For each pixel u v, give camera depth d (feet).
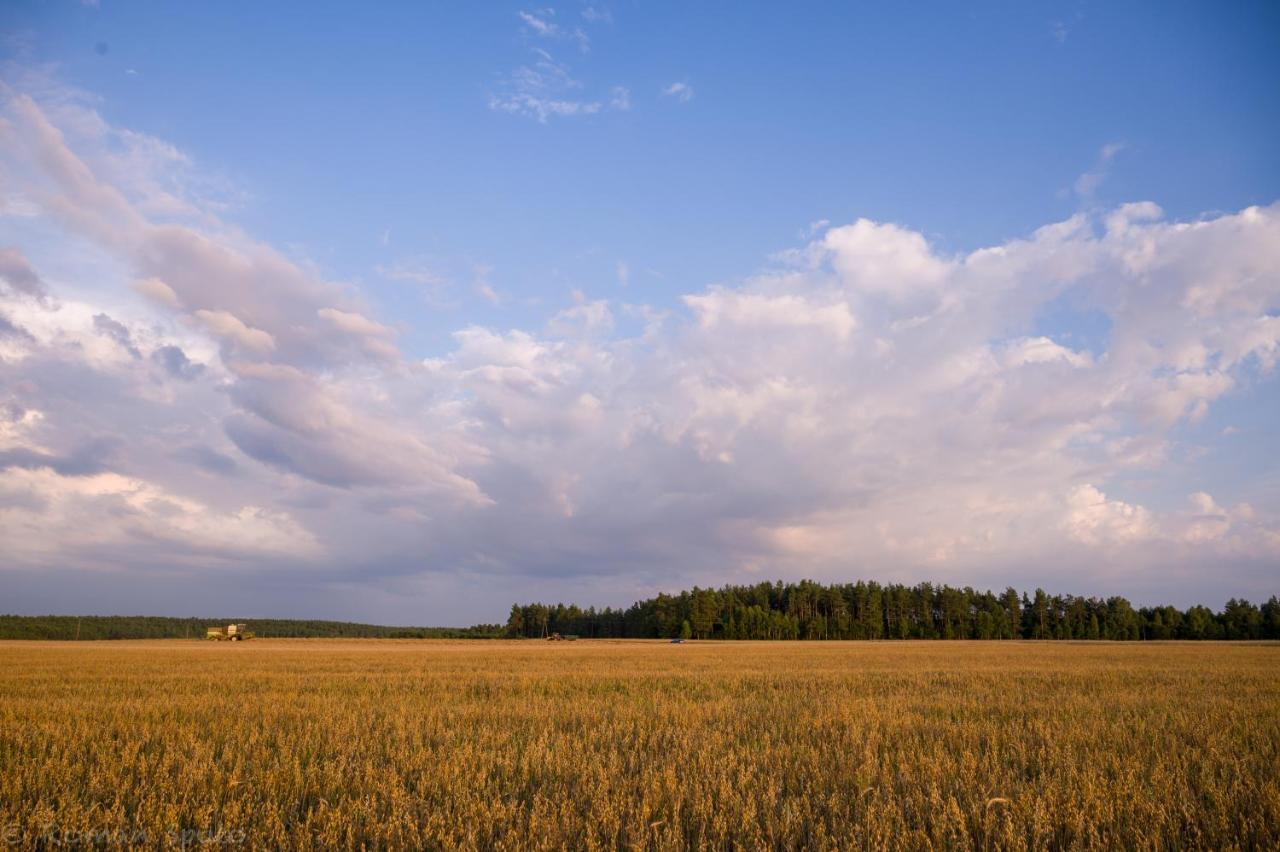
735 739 40.68
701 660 152.05
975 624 466.70
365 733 41.83
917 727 46.37
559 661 147.54
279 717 50.16
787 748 37.83
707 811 25.71
